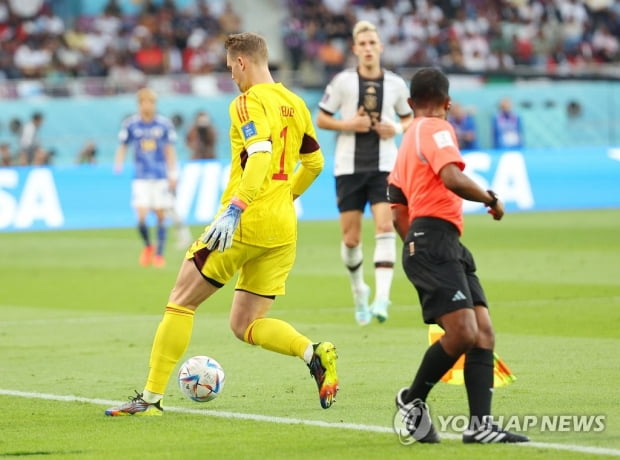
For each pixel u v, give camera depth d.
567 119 93.00
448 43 107.62
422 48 107.75
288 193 21.94
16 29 98.94
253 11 109.88
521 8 112.88
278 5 110.19
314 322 34.94
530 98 92.69
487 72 95.56
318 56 104.44
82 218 74.75
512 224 70.94
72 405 22.83
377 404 22.34
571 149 82.56
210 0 109.50
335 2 109.94
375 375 25.72
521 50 109.31
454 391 23.48
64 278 48.91
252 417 21.30
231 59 21.84
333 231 69.06
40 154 80.88
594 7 115.00
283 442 19.02
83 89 87.06
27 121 83.94
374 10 109.94
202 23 104.81
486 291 41.25
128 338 32.44
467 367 18.70
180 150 86.56
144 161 54.12
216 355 29.02
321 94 90.06
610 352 28.14
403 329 33.22
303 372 26.33
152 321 35.91
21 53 96.62
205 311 38.25
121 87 87.88
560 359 27.23
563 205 81.88
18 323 35.97
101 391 24.44
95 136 84.94
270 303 22.08
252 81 21.72
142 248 62.53
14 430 20.36
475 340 18.41
